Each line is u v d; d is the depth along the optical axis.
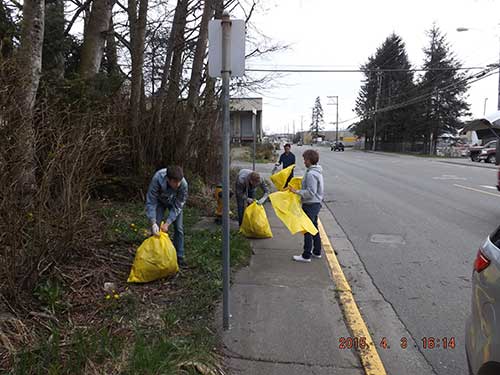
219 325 3.87
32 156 3.65
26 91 3.89
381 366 3.34
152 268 4.62
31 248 3.73
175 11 11.53
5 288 3.57
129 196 8.60
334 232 8.19
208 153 11.82
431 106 51.25
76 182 4.12
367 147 71.12
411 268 5.92
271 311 4.23
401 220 9.30
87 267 4.70
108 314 3.87
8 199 3.42
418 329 4.07
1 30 5.91
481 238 7.61
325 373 3.22
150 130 9.30
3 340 3.10
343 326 3.97
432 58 53.06
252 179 7.45
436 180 18.03
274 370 3.24
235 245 6.21
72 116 5.09
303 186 5.99
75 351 3.06
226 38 3.54
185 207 9.20
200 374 3.06
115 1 11.09
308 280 5.16
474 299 2.65
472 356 2.51
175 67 11.85
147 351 3.11
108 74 9.95
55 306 3.79
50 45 8.88
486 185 15.99
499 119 13.41
